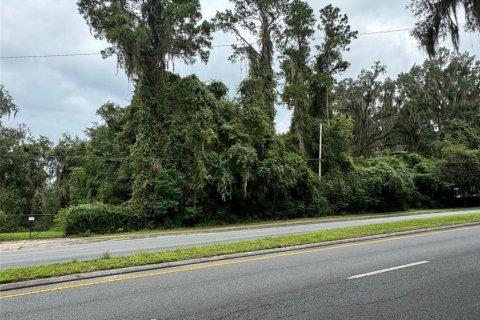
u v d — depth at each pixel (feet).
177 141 108.17
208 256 35.81
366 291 23.80
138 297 23.61
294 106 132.26
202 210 104.32
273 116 130.11
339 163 140.56
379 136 193.26
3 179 144.36
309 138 138.00
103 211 93.76
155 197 101.09
